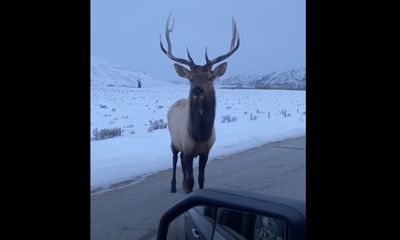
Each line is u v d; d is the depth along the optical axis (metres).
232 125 23.11
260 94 70.06
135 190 8.13
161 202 7.16
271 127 22.44
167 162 11.58
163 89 95.44
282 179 8.88
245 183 8.57
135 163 11.38
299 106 44.56
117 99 49.94
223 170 10.11
